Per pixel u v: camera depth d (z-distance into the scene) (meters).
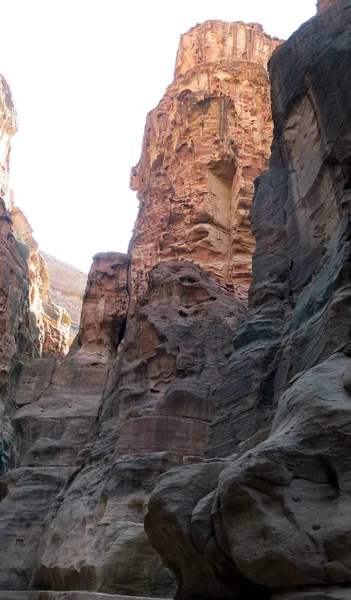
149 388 22.59
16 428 30.92
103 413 24.52
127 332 26.97
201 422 19.58
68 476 25.06
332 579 6.82
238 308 25.28
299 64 16.98
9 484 26.45
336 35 16.08
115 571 14.50
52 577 18.42
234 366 17.31
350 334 10.56
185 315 24.41
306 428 7.95
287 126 17.47
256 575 7.35
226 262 32.06
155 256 34.06
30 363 34.16
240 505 7.65
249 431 15.55
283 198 18.14
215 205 34.00
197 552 8.47
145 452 18.98
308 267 14.67
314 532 7.11
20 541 23.59
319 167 15.03
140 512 16.94
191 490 8.95
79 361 33.78
